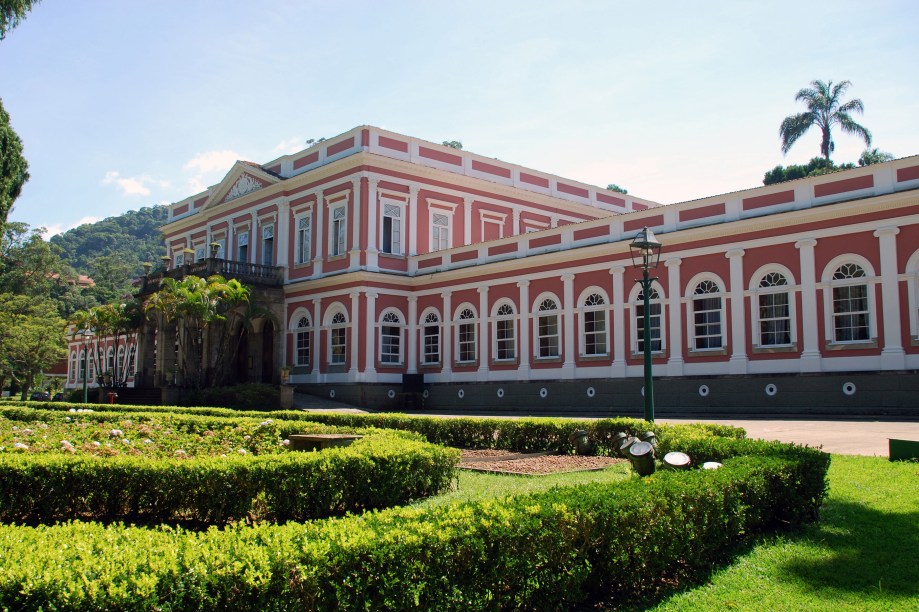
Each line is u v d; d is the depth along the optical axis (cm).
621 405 2461
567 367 2644
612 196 4269
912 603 508
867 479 901
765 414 2106
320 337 3266
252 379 3575
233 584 373
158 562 375
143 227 15538
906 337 1902
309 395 3216
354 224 3172
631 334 2472
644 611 513
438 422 1442
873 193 1984
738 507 643
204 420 1435
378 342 3136
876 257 1966
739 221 2211
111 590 348
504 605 470
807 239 2089
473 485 948
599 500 545
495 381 2889
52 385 6394
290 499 761
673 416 2180
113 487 763
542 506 517
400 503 841
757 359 2166
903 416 1853
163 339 3331
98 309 3553
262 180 3678
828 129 3681
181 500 750
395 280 3203
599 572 531
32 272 6038
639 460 825
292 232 3506
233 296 3027
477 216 3556
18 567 358
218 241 3997
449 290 3112
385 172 3225
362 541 413
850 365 1988
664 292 2389
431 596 429
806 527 705
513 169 3741
